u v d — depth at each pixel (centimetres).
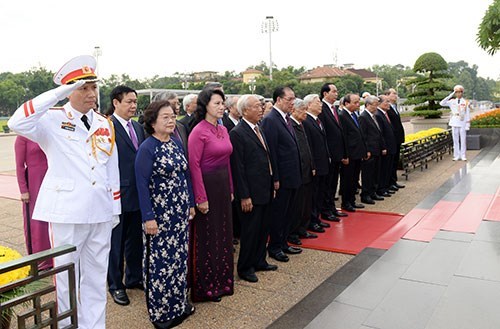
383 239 504
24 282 204
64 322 282
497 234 415
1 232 607
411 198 729
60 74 274
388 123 737
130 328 335
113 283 388
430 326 263
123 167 386
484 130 1348
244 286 404
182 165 334
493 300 287
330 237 540
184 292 338
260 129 445
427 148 1005
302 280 414
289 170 463
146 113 329
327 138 608
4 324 258
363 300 307
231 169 409
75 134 278
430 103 1590
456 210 515
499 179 716
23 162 425
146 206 320
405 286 321
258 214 413
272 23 4459
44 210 274
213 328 327
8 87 4659
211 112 362
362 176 704
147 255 330
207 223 367
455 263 353
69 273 227
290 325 311
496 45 877
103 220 286
